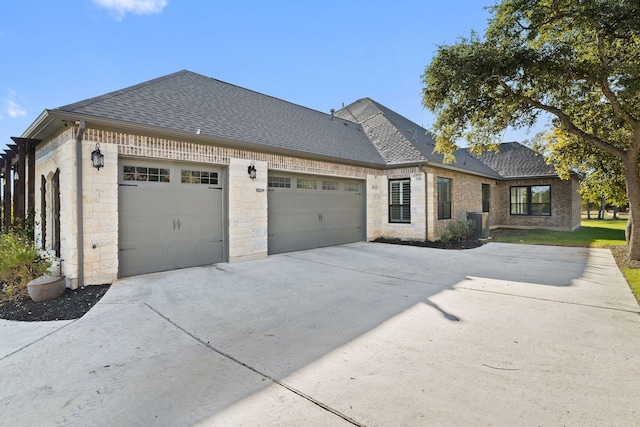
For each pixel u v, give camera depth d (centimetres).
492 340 364
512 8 694
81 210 596
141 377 290
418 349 342
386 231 1309
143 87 834
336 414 233
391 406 241
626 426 217
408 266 805
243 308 485
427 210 1215
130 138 654
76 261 590
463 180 1496
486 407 239
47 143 744
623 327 400
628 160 838
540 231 1731
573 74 718
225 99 1041
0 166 1087
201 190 786
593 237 1438
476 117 856
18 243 619
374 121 1634
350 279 670
